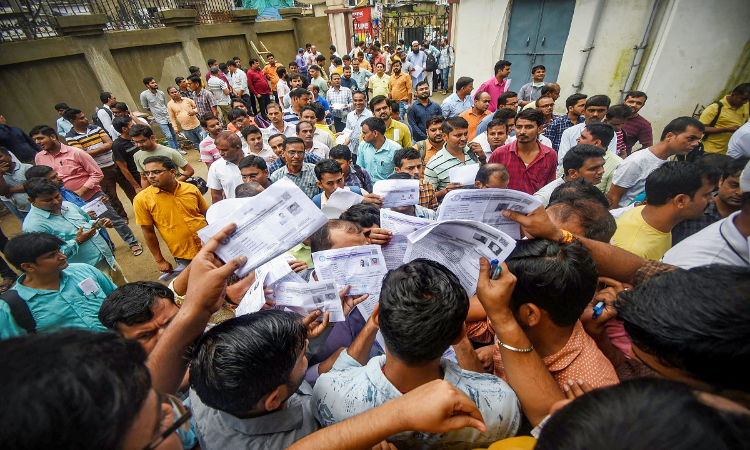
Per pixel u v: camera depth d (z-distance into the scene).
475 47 7.96
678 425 0.40
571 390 0.98
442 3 15.42
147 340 1.46
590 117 3.88
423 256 1.22
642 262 1.28
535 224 1.06
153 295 1.50
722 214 1.94
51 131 4.01
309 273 1.81
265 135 4.96
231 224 0.95
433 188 3.28
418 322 0.80
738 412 0.42
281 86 8.91
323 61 11.17
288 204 0.98
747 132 2.94
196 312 0.89
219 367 0.83
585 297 0.96
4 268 4.11
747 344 0.59
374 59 11.23
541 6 7.00
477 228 1.07
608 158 3.16
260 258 0.96
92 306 2.32
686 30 5.29
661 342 0.67
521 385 0.93
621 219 1.91
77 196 3.66
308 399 1.14
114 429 0.44
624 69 6.12
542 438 0.49
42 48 6.59
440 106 6.11
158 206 3.29
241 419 0.94
